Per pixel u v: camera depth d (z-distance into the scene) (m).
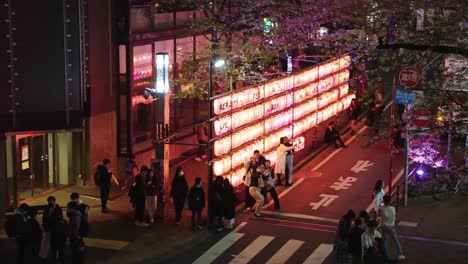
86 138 23.77
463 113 15.20
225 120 21.11
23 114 19.91
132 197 20.14
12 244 18.47
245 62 28.39
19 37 19.58
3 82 19.47
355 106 32.72
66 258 17.28
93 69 23.52
